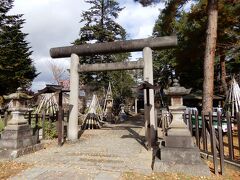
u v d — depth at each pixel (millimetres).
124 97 34719
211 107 8289
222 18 13602
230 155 5324
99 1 24156
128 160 6176
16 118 7148
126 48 9102
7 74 20453
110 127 15211
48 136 9977
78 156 6715
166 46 8734
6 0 21922
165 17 12156
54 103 13133
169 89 5723
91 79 24203
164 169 5191
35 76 24156
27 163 6129
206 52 8555
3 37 21203
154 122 8383
